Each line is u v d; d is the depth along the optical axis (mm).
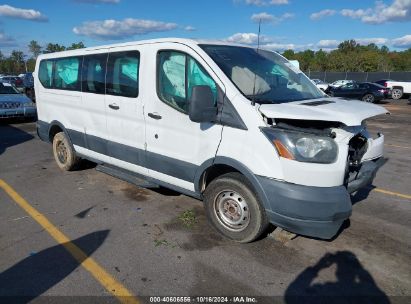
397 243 4125
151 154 4641
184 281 3367
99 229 4363
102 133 5430
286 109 3451
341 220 3461
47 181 6133
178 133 4250
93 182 6070
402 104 24344
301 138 3363
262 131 3521
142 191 5633
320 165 3355
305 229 3459
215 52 4141
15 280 3355
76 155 6336
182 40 4258
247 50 4594
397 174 6871
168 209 4949
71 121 6102
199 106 3598
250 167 3631
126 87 4887
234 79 3871
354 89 25172
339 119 3264
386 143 10102
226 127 3777
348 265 3668
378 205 5246
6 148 8773
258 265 3637
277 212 3523
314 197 3357
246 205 3861
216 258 3746
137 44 4742
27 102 12781
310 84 4816
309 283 3371
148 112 4559
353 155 3934
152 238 4148
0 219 4633
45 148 8750
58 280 3361
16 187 5836
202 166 4055
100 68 5316
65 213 4824
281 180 3477
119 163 5270
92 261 3672
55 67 6375
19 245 3982
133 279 3391
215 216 4172
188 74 4117
